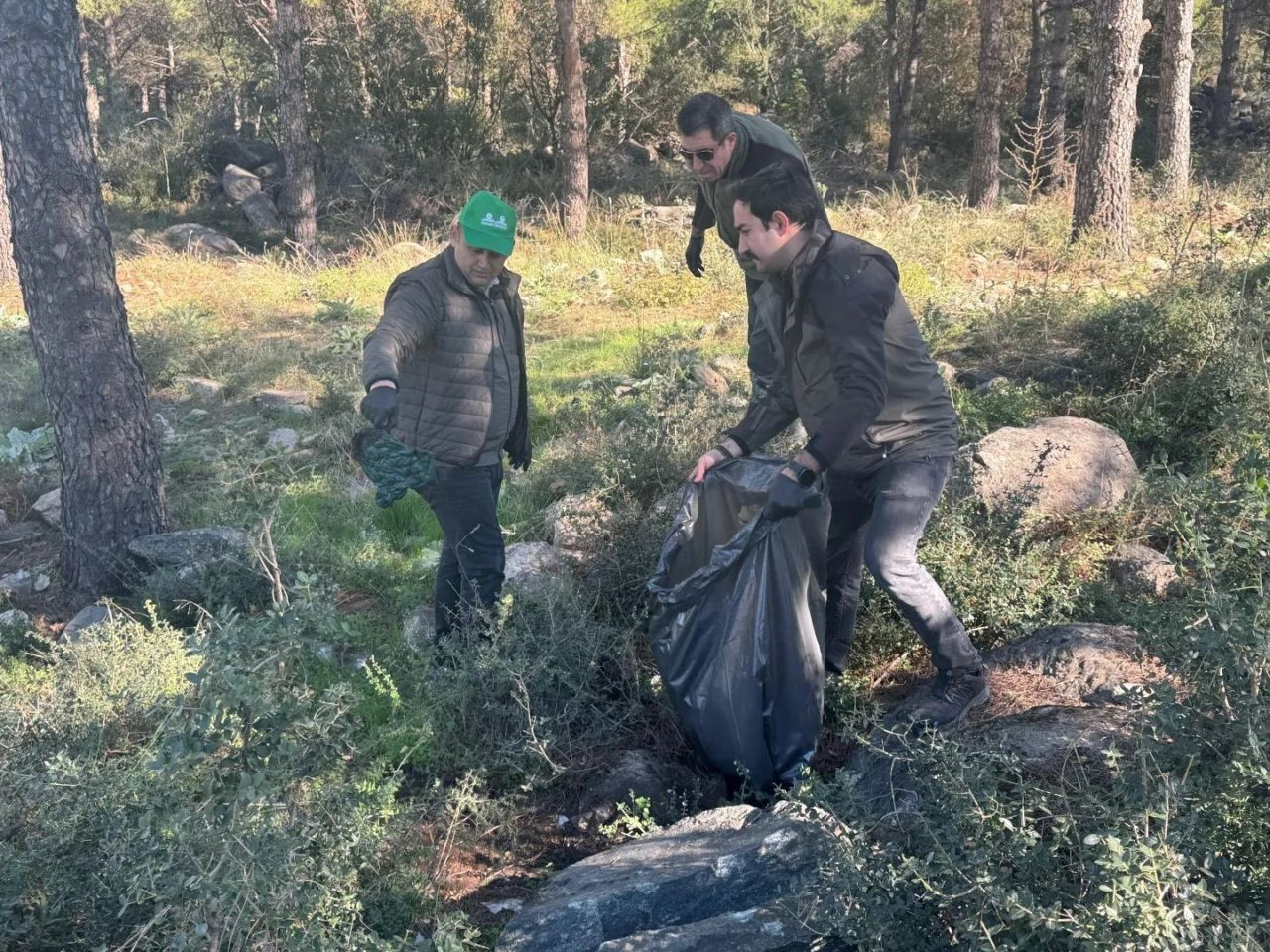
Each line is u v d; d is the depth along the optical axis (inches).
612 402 272.7
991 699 145.9
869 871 103.0
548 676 157.4
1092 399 250.8
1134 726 106.6
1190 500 150.9
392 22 866.1
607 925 113.4
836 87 1160.2
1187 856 92.8
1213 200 543.2
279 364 383.6
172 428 320.5
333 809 121.6
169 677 159.9
